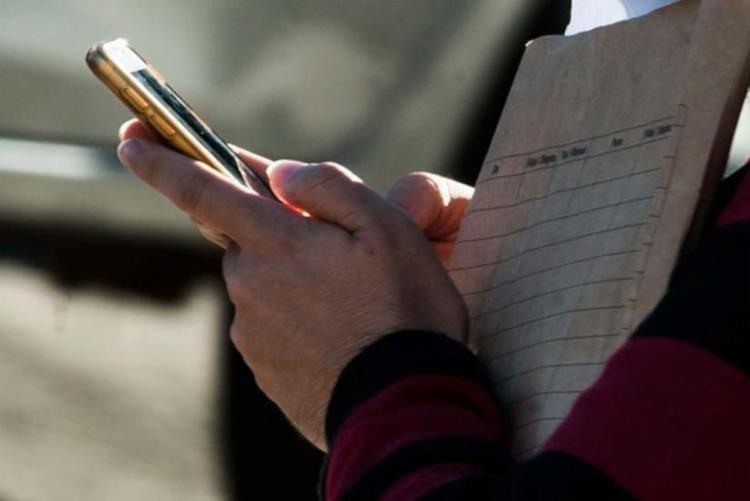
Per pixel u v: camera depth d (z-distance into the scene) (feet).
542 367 10.16
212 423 30.58
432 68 29.71
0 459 30.37
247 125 30.14
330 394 10.09
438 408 9.55
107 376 31.89
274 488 29.45
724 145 9.80
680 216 9.59
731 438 8.27
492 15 29.45
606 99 10.56
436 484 8.98
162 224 30.94
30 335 32.60
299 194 10.60
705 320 8.45
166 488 29.55
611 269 9.93
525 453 10.08
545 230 10.56
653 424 8.32
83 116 30.37
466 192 12.42
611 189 10.21
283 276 10.34
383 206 10.53
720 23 9.79
